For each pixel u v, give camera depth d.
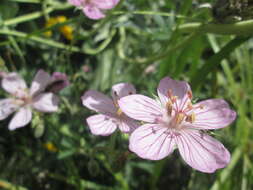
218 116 0.06
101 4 0.08
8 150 0.10
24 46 0.10
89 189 0.10
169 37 0.09
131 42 0.11
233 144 0.10
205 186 0.10
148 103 0.06
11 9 0.10
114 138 0.07
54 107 0.08
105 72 0.11
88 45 0.11
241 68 0.11
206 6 0.07
